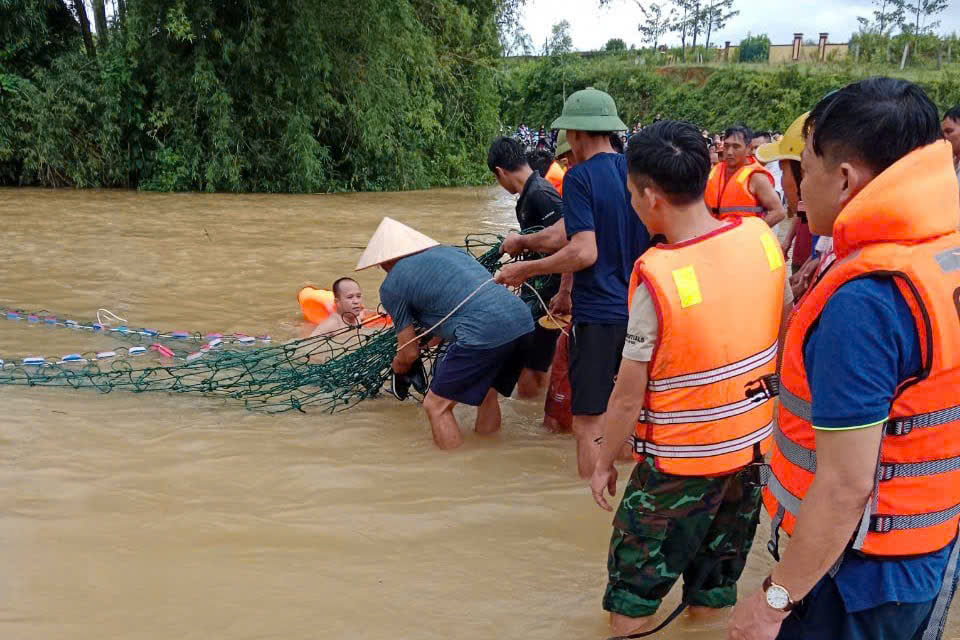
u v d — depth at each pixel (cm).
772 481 209
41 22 2144
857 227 175
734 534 286
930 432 179
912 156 172
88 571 327
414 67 2367
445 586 324
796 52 5234
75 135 2123
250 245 1201
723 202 657
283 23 2039
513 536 367
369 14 2111
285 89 2097
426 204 1903
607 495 407
